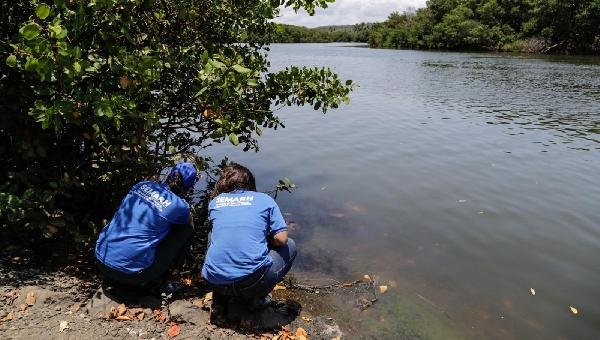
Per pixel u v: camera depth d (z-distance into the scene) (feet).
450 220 21.57
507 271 17.19
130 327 11.59
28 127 13.67
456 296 15.58
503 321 14.33
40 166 15.03
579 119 47.06
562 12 189.57
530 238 19.84
